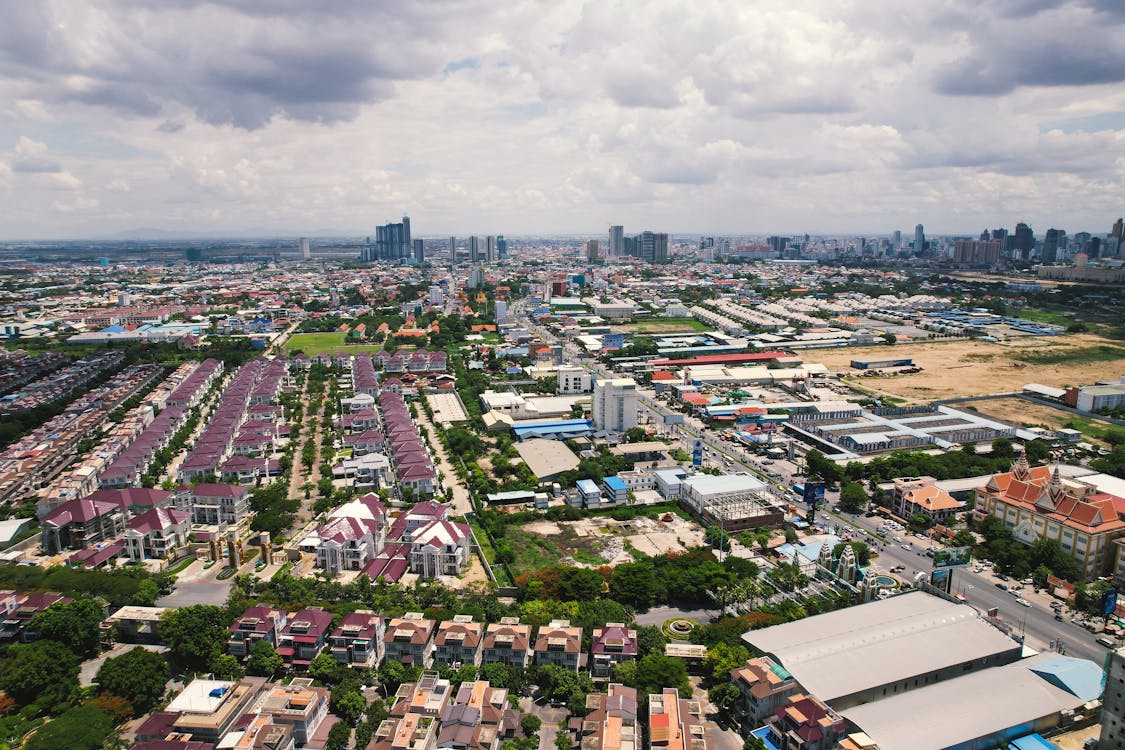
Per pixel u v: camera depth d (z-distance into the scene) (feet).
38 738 575.79
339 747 595.47
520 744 597.11
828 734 584.81
